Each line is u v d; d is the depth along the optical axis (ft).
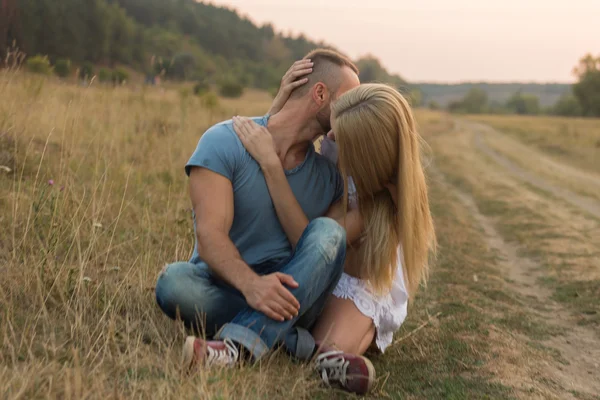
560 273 20.56
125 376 8.00
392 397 8.73
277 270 9.29
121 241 13.33
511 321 14.14
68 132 19.01
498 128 197.47
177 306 8.98
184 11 425.28
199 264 9.58
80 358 8.29
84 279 10.20
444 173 59.93
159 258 12.96
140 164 20.34
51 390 7.18
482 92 570.05
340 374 8.52
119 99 26.04
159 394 7.30
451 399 8.77
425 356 10.72
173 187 18.62
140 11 378.94
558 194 49.24
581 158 98.48
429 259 20.18
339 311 9.50
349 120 9.07
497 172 65.57
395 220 9.66
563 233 28.43
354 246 9.91
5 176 15.30
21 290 10.18
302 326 9.33
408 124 9.33
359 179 9.37
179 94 33.37
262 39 515.50
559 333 13.99
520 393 9.29
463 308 14.44
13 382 7.11
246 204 9.27
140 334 9.36
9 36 26.45
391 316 9.98
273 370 8.58
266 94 159.94
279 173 9.19
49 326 9.21
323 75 9.44
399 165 9.21
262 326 8.57
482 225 31.53
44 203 13.28
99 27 154.61
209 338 9.46
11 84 19.58
